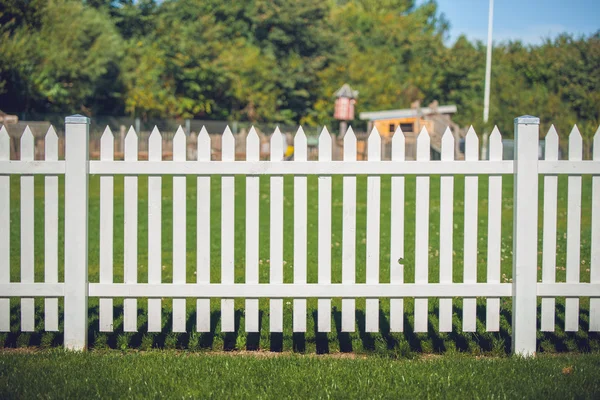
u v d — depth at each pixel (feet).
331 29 176.96
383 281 24.49
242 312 20.48
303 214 16.57
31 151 16.51
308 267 27.61
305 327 16.89
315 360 15.94
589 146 109.50
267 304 21.49
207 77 146.82
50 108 119.65
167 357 16.11
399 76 179.73
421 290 16.62
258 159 16.39
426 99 176.45
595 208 16.57
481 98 171.32
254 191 16.48
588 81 135.54
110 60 126.62
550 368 15.25
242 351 17.39
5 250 16.71
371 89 167.73
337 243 34.60
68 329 16.61
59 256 30.32
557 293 16.55
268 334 18.31
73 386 13.94
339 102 114.93
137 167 16.37
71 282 16.52
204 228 16.58
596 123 114.52
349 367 15.37
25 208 16.65
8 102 112.88
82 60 118.52
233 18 168.35
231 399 13.48
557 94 132.26
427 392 13.83
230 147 16.39
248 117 153.28
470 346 17.39
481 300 22.15
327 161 16.31
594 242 16.65
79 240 16.46
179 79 145.07
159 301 16.90
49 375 14.60
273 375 14.78
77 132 16.29
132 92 131.64
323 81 165.37
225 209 16.53
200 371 15.05
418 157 16.46
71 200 16.38
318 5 171.22
